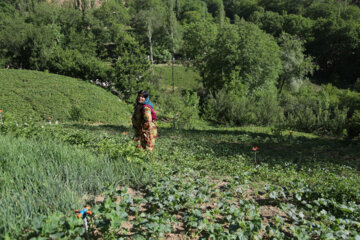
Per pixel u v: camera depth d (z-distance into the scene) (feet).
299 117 63.41
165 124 64.08
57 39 165.17
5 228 8.41
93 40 188.03
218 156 27.86
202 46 124.98
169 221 10.86
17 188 11.31
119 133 39.17
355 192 15.83
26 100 66.54
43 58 120.06
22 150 15.84
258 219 10.63
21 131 23.84
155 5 350.23
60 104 68.13
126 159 16.99
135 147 18.26
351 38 199.11
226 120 75.20
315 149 38.70
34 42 125.08
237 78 101.55
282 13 318.86
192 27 127.44
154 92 93.15
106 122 66.49
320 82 204.03
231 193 14.28
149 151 18.80
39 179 12.23
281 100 91.15
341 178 20.45
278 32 257.55
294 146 40.19
